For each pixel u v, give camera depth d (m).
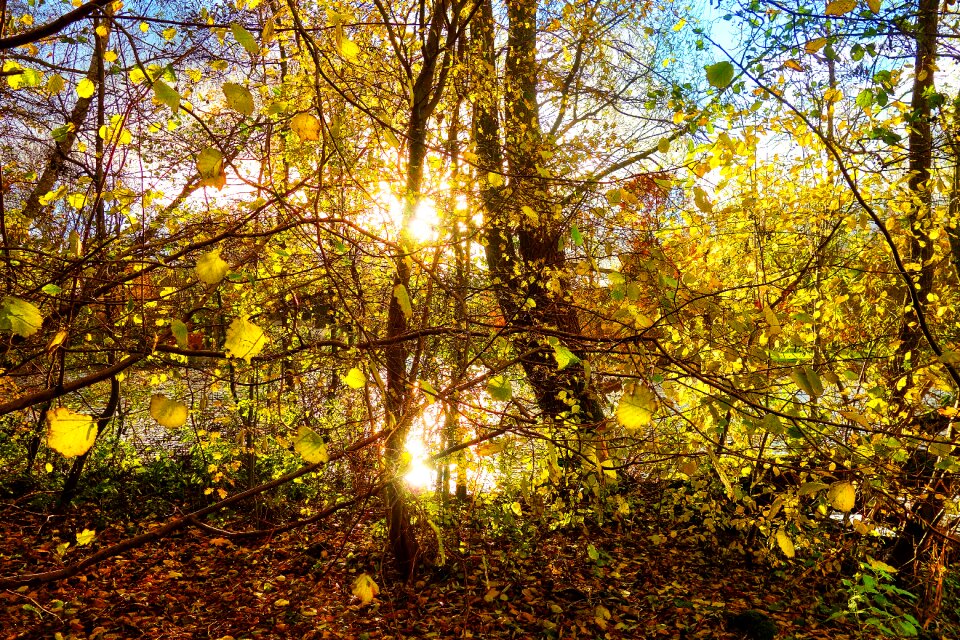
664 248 3.74
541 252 4.79
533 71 7.02
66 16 1.70
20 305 1.39
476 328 3.44
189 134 3.48
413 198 2.69
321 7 3.95
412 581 5.99
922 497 2.35
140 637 5.32
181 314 3.09
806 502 5.07
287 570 6.62
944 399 4.48
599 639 5.44
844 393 3.31
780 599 6.12
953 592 5.32
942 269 5.32
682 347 2.22
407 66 3.50
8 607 5.38
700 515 6.55
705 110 2.89
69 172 3.69
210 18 2.53
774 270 5.15
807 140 4.12
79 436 1.36
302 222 1.87
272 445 7.20
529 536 6.82
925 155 4.59
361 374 1.85
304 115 1.60
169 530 2.49
